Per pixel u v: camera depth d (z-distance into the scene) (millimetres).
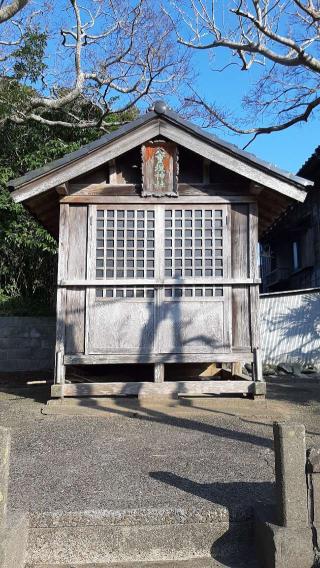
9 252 13133
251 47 10352
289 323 12945
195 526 3178
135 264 7098
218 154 6953
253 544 3180
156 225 7191
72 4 13500
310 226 17000
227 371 8445
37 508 3203
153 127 7020
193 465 4211
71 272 7066
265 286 23844
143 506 3240
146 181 7176
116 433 5371
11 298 13188
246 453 4586
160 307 6996
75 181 7250
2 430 2760
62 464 4234
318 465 2871
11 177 12781
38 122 13656
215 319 6992
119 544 3127
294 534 2805
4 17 7340
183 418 6074
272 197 7555
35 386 9102
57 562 3074
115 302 6996
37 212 8031
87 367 8320
